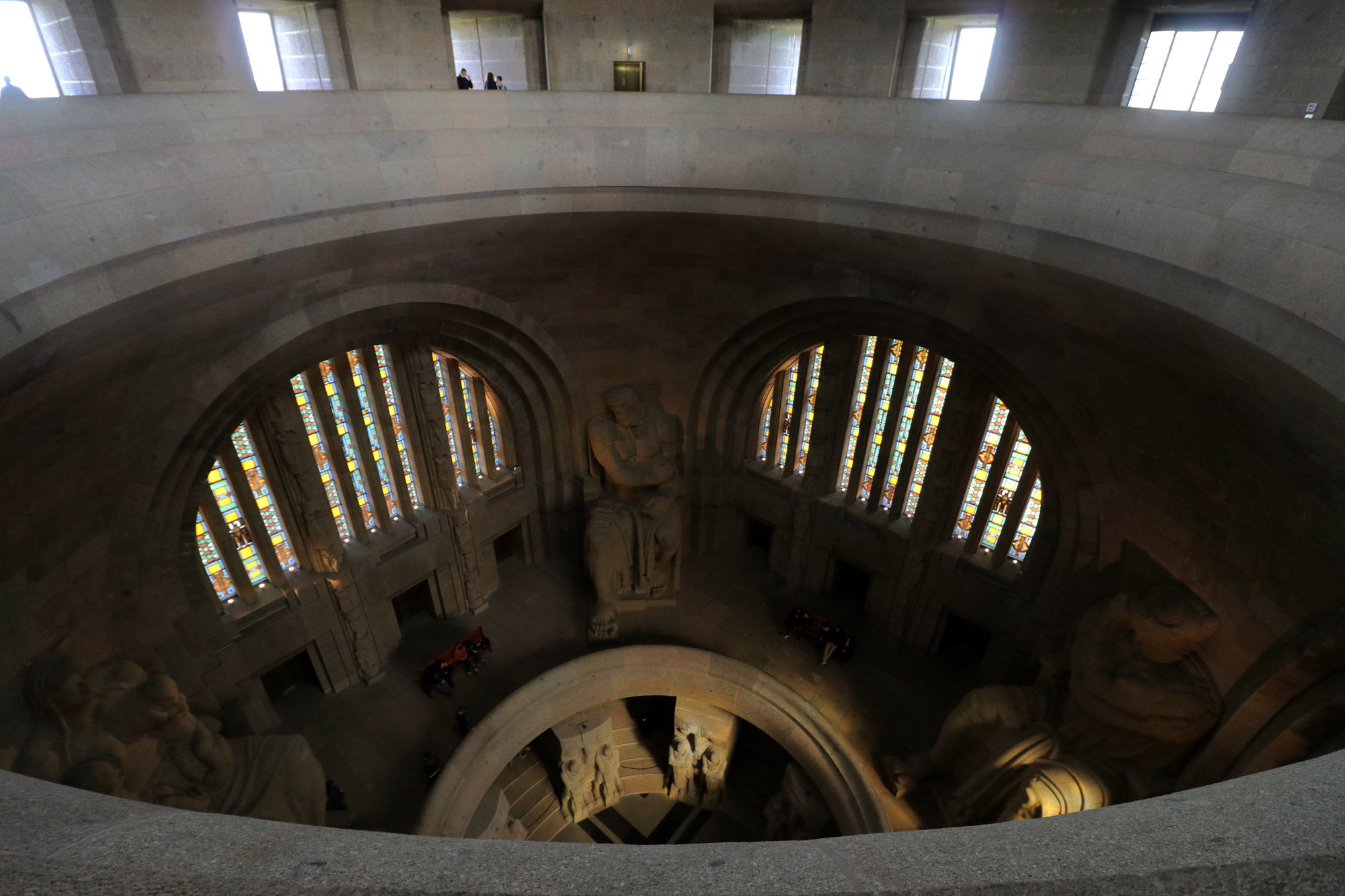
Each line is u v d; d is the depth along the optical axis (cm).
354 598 1673
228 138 964
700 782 1916
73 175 767
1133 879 171
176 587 1337
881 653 1919
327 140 1032
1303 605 914
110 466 1125
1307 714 934
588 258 1544
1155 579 1279
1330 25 980
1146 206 810
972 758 1473
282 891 167
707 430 1966
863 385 1798
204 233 889
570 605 2016
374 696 1758
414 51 1553
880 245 1209
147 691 1152
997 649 1703
